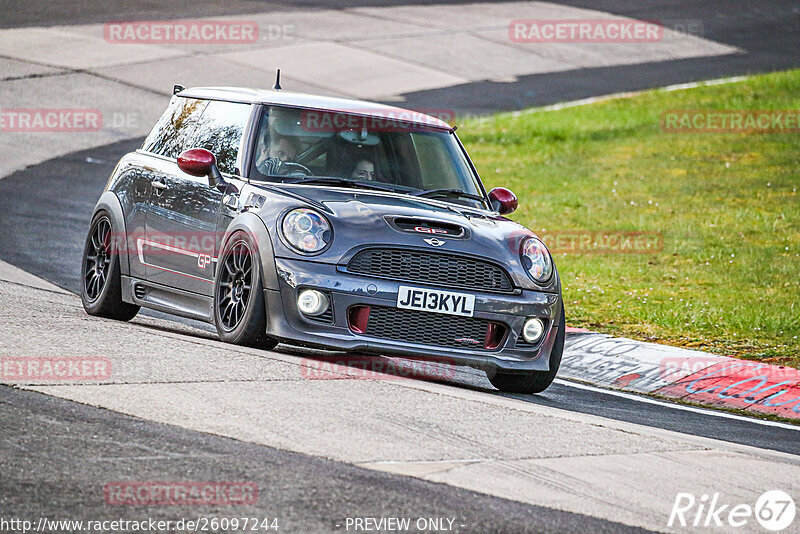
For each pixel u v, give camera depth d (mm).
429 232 24859
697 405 28078
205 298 26781
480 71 99000
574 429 20109
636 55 108812
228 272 25672
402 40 106625
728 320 36500
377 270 24125
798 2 135000
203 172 26594
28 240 43719
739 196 62500
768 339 34594
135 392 19234
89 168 62469
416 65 98250
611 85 97062
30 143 67062
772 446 23047
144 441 16578
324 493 14961
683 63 105875
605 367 31234
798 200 61125
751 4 133500
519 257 25562
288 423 18141
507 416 20516
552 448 18500
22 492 14219
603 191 64562
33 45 91688
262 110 27750
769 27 122625
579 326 36062
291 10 115688
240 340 24828
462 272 24625
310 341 23719
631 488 16719
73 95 79312
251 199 25500
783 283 43188
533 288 25344
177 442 16641
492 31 114188
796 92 91688
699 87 95625
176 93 31641
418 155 28375
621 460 18281
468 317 24484
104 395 18922
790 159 71875
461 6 125188
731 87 95125
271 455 16391
